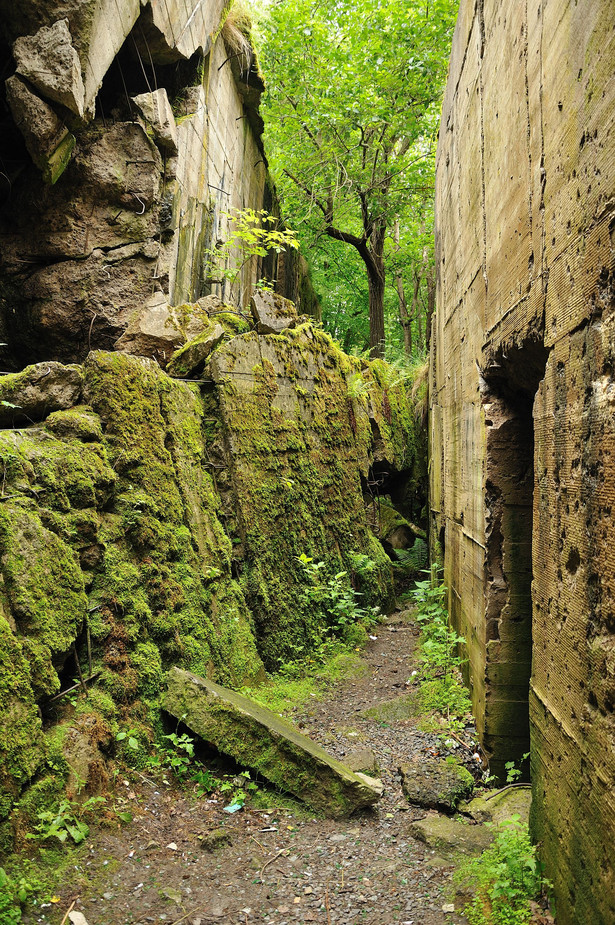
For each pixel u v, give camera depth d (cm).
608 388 231
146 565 468
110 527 454
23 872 291
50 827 312
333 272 1977
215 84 935
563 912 268
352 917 297
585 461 255
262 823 380
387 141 1566
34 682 341
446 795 406
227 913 296
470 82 553
